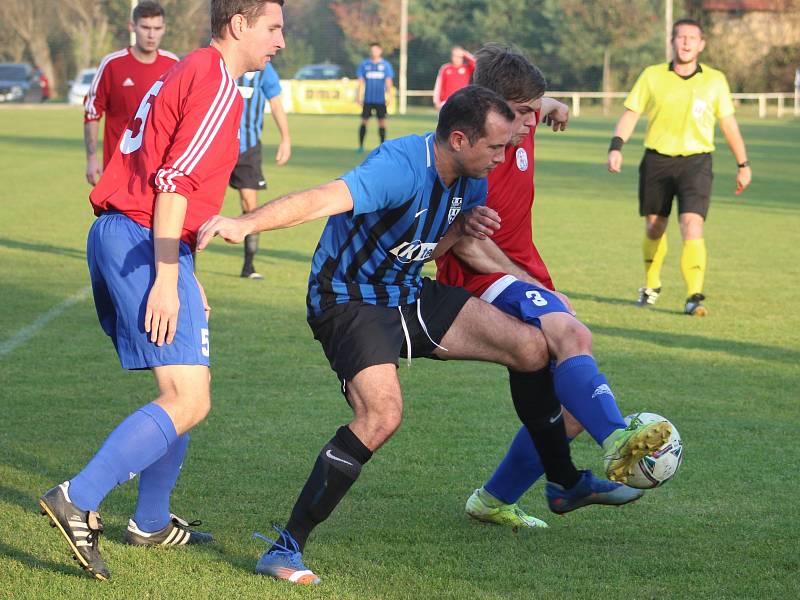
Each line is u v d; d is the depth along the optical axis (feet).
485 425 45.80
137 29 67.36
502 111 29.50
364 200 29.14
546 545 33.24
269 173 161.07
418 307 32.17
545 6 380.37
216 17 31.35
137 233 30.60
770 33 392.27
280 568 30.04
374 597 28.94
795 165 193.98
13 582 29.50
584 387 30.86
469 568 31.19
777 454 42.09
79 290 74.59
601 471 40.47
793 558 32.09
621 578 30.55
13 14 416.05
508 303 34.12
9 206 121.39
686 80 72.08
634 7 373.20
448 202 30.86
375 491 37.86
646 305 74.18
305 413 47.29
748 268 90.12
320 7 412.77
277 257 92.27
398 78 396.37
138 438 29.40
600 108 379.55
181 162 29.58
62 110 346.13
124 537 32.96
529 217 38.29
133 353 30.50
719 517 35.58
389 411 30.42
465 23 392.27
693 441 43.68
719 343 62.44
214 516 35.24
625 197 143.64
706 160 72.43
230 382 52.37
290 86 367.04
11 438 42.65
